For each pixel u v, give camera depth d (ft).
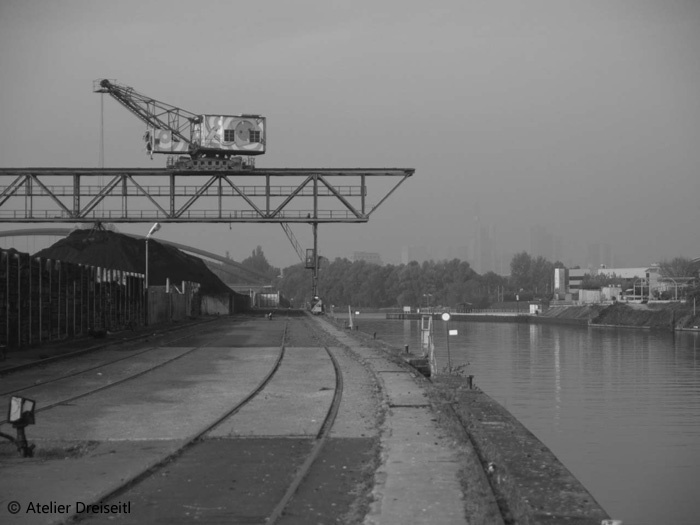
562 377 176.14
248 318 296.51
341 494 34.24
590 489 74.59
